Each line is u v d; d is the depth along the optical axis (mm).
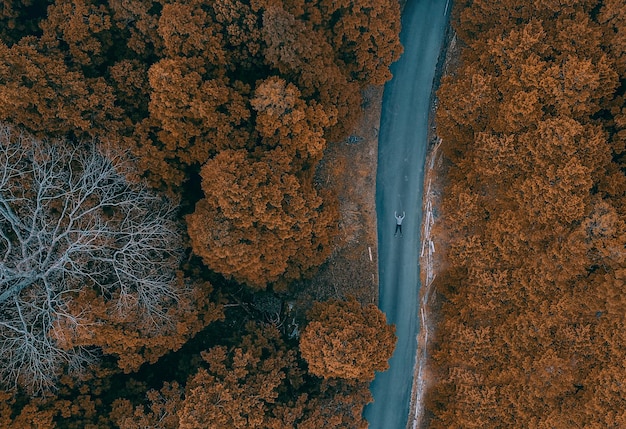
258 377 34438
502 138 34188
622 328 30688
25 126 31281
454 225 37906
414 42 44562
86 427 33000
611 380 30875
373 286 42781
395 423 42031
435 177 42812
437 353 38562
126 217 32188
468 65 38094
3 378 32469
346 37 38344
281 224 33375
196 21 32281
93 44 33219
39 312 31625
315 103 35094
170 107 31875
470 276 36406
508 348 34906
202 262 38344
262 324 38719
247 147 35219
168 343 34969
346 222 43062
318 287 42625
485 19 38562
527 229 33719
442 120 38188
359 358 32938
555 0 34188
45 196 32656
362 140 43562
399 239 43062
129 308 31531
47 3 35250
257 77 36062
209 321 37250
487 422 35250
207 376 33656
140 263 31812
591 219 30812
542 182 32594
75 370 34031
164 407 33719
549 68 32688
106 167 31531
